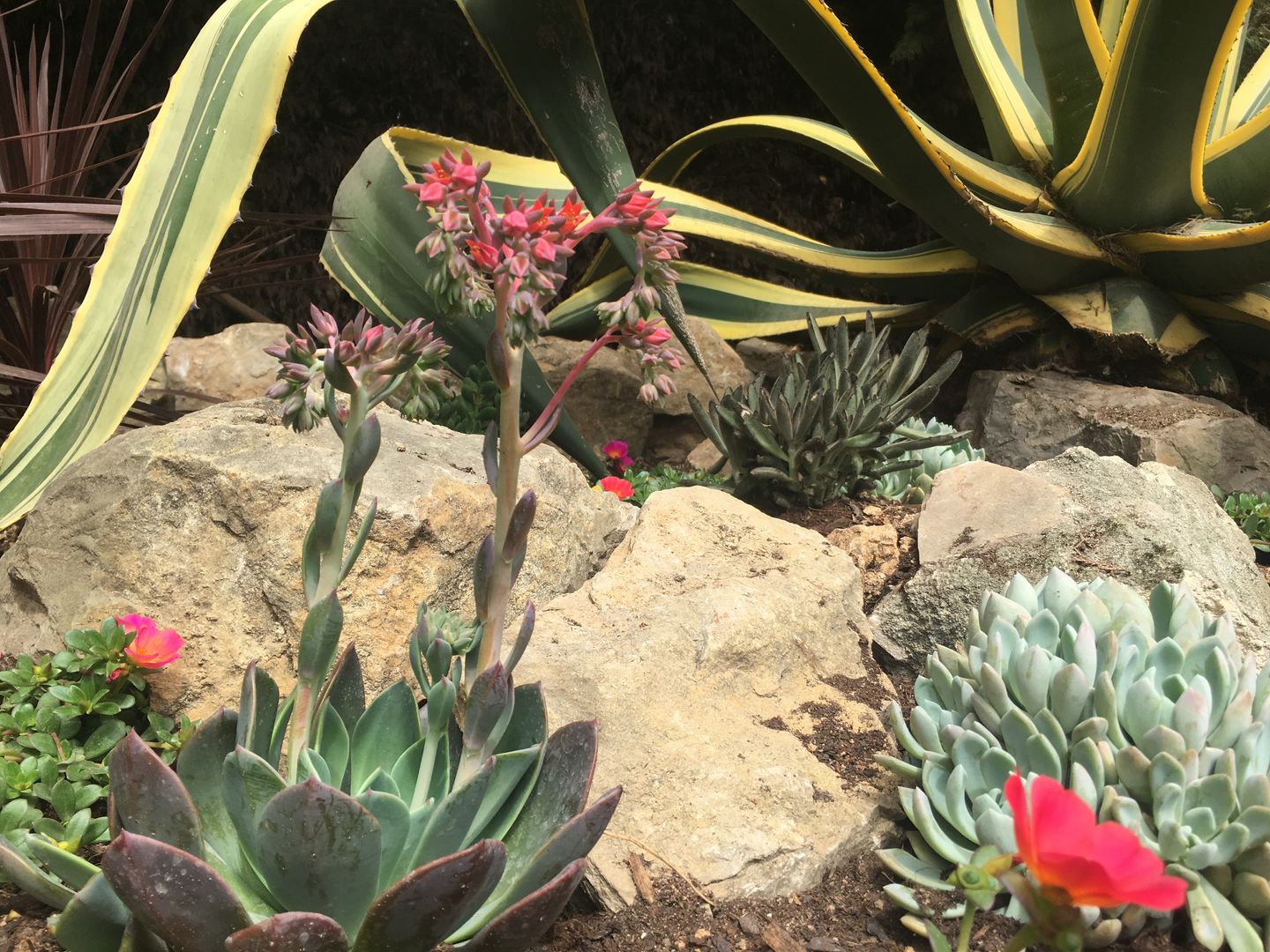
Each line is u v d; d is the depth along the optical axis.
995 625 1.82
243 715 1.25
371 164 3.26
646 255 1.19
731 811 1.69
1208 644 1.71
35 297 3.06
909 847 1.79
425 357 1.20
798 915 1.60
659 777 1.73
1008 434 3.97
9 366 2.87
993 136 4.68
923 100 6.29
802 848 1.66
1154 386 4.11
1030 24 4.11
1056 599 1.91
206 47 2.55
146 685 1.85
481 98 5.88
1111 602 1.94
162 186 2.43
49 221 2.43
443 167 1.12
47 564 2.00
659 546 2.26
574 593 2.16
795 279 6.28
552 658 1.90
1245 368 4.53
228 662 1.89
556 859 1.25
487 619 1.28
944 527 2.43
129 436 2.08
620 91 6.10
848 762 1.88
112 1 5.36
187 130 2.48
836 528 2.77
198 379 3.89
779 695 1.99
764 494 2.97
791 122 4.68
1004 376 4.12
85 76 3.33
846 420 2.81
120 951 1.22
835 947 1.54
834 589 2.22
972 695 1.74
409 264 3.21
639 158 6.18
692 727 1.83
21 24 5.31
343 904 1.21
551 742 1.41
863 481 2.98
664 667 1.91
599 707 1.81
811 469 2.85
